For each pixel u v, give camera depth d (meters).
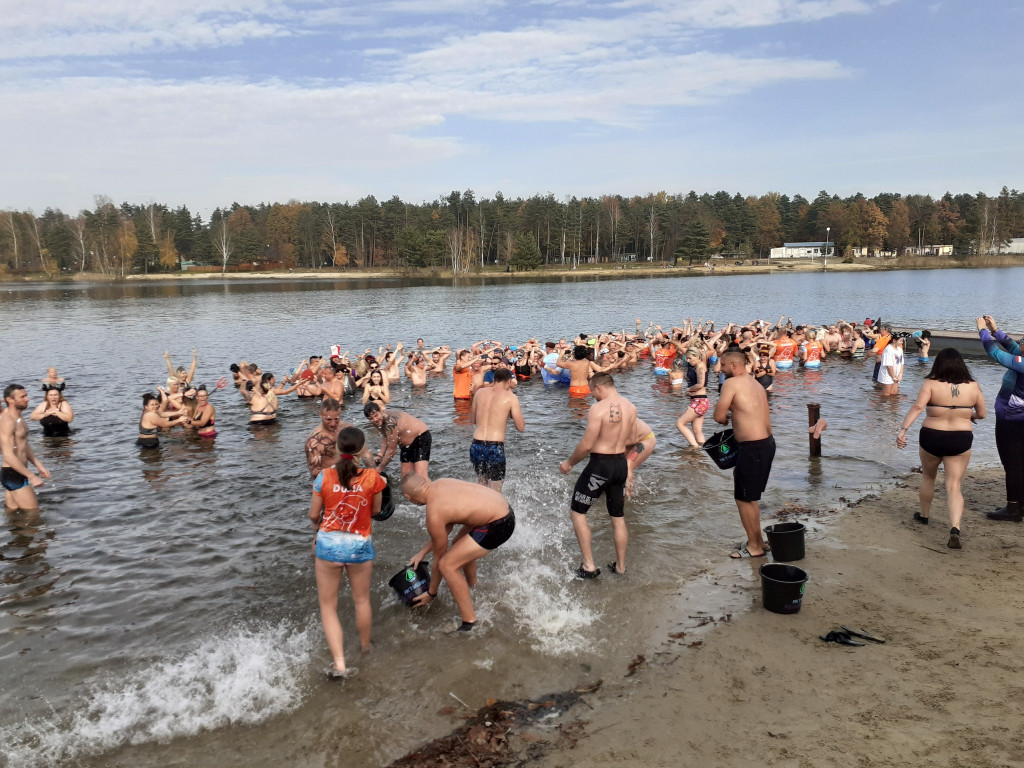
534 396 17.20
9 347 29.61
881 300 54.75
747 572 6.94
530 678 5.16
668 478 10.09
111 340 32.47
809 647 5.42
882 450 11.46
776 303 54.06
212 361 25.33
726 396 7.08
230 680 5.28
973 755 4.02
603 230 144.62
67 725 4.79
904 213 147.25
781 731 4.37
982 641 5.37
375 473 5.42
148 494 9.87
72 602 6.66
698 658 5.33
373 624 6.07
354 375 18.23
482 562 7.33
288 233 146.00
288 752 4.42
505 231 129.25
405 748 4.41
